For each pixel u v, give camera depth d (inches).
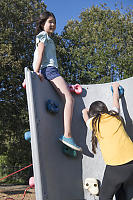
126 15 509.7
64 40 526.0
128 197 80.3
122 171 72.5
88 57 467.8
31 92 78.5
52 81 94.6
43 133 80.9
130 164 73.1
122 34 481.4
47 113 88.0
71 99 93.4
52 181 79.2
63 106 99.3
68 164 91.8
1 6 457.1
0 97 459.5
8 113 471.8
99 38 479.5
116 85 103.7
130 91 103.2
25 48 482.6
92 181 93.9
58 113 95.3
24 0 486.3
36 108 79.0
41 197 69.4
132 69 445.1
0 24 451.2
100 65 452.1
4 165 564.1
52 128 89.0
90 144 103.0
